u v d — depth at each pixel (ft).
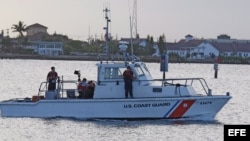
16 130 232.73
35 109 254.47
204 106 254.47
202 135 230.89
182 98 251.60
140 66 256.73
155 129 239.09
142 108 250.57
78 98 255.29
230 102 365.81
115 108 250.16
